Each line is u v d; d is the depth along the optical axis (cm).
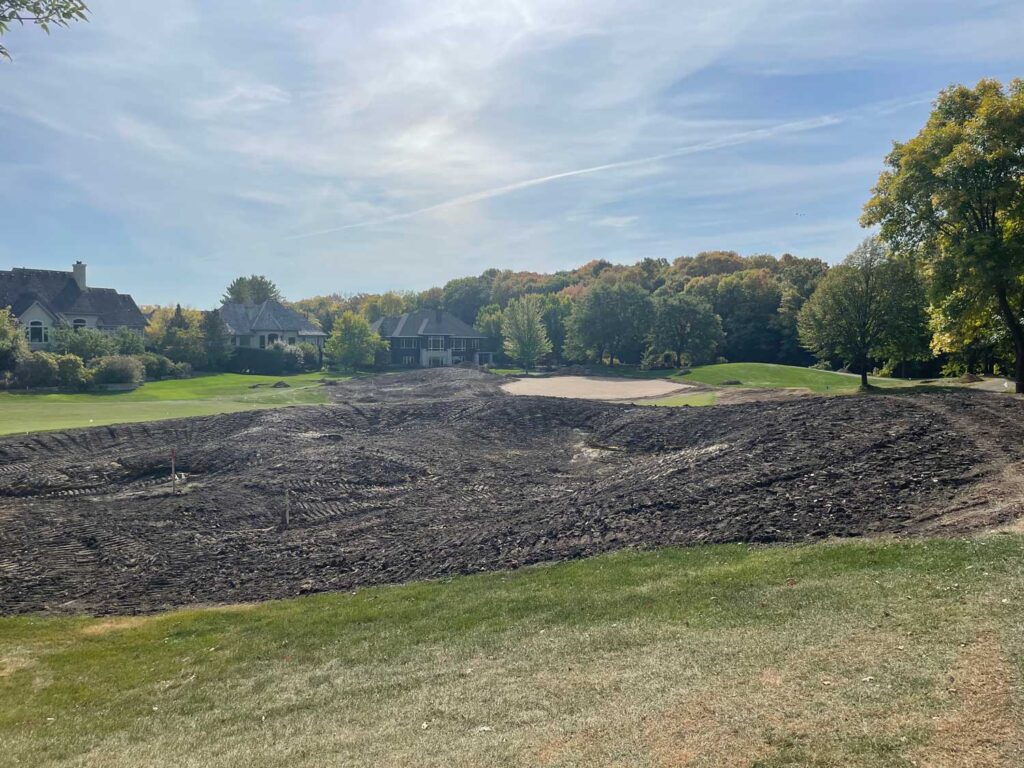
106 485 2420
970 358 4181
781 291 8519
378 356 8912
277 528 2008
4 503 2195
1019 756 544
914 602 883
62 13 958
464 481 2486
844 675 718
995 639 739
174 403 4131
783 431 2088
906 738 588
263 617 1257
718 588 1063
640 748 633
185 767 718
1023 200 2612
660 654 849
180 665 1056
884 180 3189
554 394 4678
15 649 1167
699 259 11594
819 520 1348
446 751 677
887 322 3838
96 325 7112
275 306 9331
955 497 1357
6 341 5038
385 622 1142
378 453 2709
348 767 671
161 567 1670
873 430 1931
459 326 10194
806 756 583
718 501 1569
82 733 841
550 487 2373
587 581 1205
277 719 826
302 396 4600
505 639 989
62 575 1616
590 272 13712
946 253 2873
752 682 734
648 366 7831
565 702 756
